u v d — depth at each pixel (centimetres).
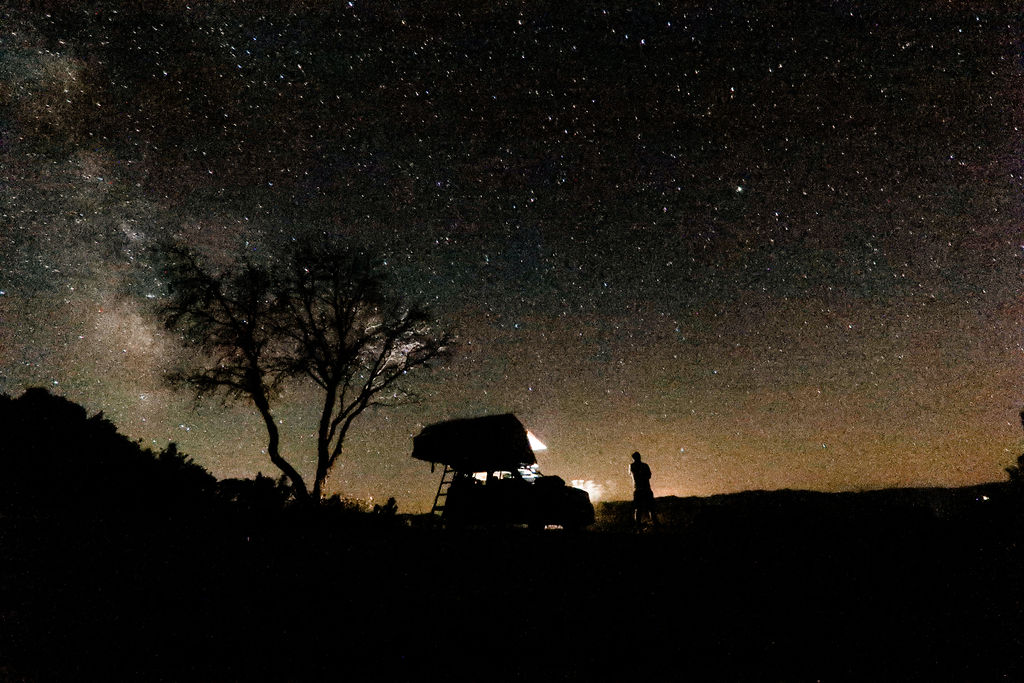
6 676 353
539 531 1076
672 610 551
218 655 414
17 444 728
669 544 858
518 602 563
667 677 407
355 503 1166
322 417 1526
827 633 493
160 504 784
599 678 405
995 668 413
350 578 602
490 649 455
